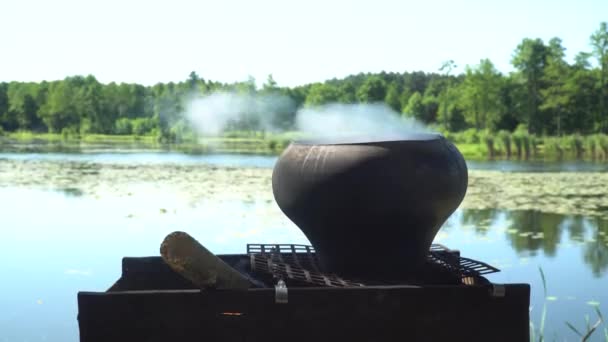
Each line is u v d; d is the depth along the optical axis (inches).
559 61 1824.6
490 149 1060.5
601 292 211.0
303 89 1561.3
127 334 88.2
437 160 97.3
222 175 612.7
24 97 2100.1
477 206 409.4
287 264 109.7
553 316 187.8
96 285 220.2
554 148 1070.4
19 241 294.0
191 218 349.7
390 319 90.3
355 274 103.1
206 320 88.9
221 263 92.5
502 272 240.2
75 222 343.0
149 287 111.6
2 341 166.9
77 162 808.3
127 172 650.8
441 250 120.5
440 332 91.2
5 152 1074.1
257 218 348.5
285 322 89.4
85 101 2050.9
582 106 1784.0
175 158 904.9
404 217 96.3
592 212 381.1
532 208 399.9
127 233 309.9
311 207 98.6
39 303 200.1
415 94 1733.5
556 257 264.5
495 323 92.0
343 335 89.9
